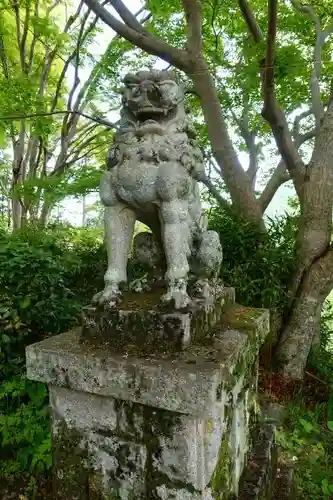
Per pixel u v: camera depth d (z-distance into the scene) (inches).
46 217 271.3
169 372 52.6
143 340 60.3
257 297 163.8
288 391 160.7
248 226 172.2
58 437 65.3
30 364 63.1
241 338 66.9
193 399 51.3
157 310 61.1
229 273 159.2
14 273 116.0
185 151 65.2
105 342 62.5
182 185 63.1
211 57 187.3
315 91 167.9
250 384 79.0
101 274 168.4
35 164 285.9
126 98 65.3
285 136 170.4
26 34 253.8
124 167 63.9
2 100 181.6
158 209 65.1
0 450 98.8
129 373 55.1
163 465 57.1
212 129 181.3
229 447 65.6
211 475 57.7
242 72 163.9
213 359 55.8
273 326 172.6
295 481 98.3
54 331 122.3
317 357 186.1
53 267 122.0
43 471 92.4
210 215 186.9
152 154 62.8
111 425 60.8
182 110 68.6
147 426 57.9
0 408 106.2
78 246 191.6
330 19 200.1
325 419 144.4
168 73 65.4
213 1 190.7
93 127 293.9
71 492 64.5
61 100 295.3
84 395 62.4
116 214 67.3
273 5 128.4
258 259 162.7
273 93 152.6
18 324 113.0
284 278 172.6
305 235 169.6
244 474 75.7
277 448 100.5
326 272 163.9
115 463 60.9
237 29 203.0
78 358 58.9
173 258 63.2
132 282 75.0
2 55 258.2
